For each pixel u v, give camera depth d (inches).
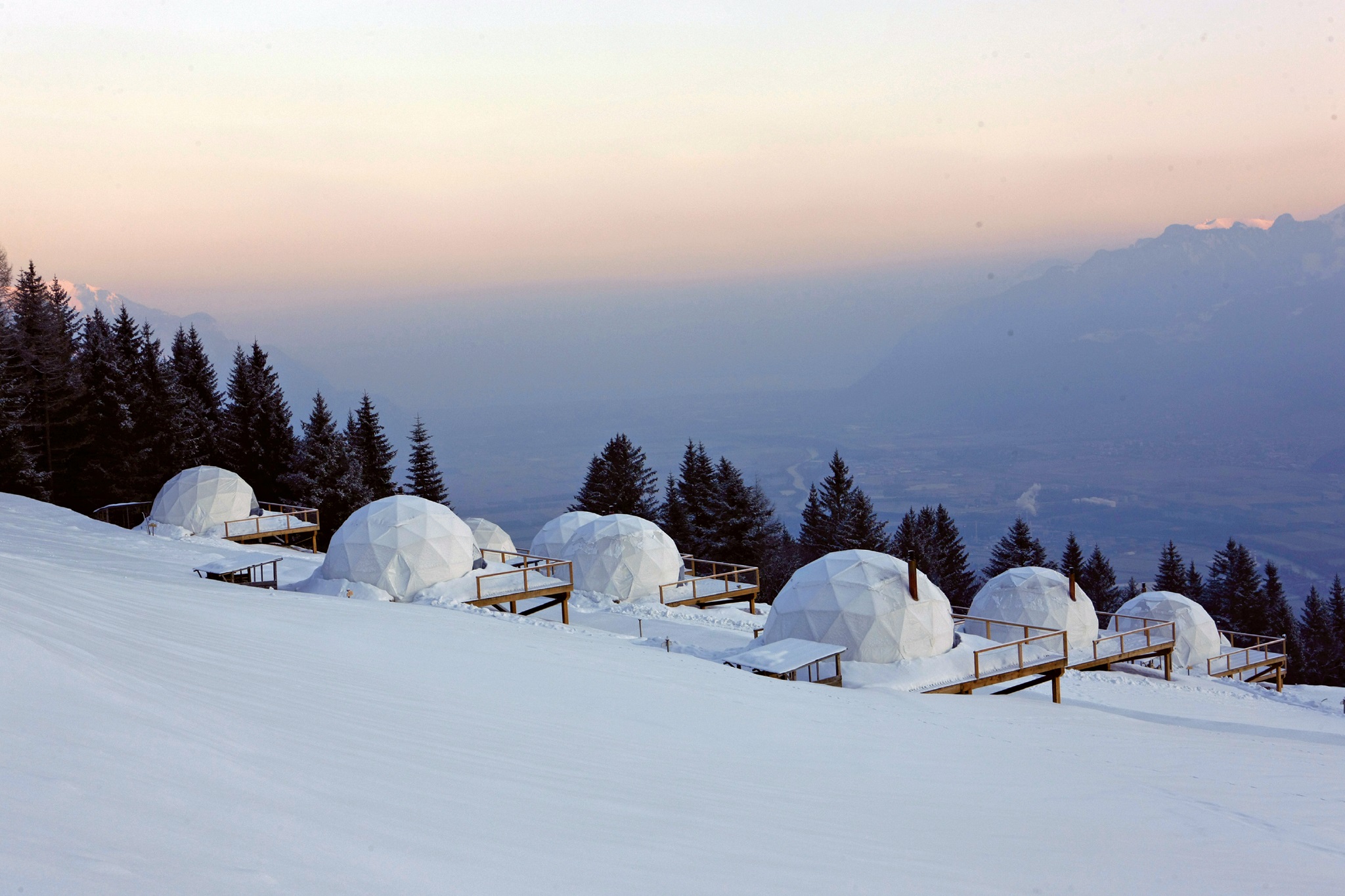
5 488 1840.6
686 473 2893.7
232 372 2493.8
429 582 1012.5
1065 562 3275.1
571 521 1622.8
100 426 2124.8
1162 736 649.0
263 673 296.4
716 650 920.3
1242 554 3208.7
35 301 2054.6
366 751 219.9
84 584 421.7
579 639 724.0
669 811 237.3
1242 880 260.7
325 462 2393.0
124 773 144.5
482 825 181.5
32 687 170.6
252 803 151.4
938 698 749.3
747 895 174.4
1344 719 1066.1
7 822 111.1
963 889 211.6
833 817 272.1
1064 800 358.3
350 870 134.8
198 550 1217.4
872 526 2815.0
